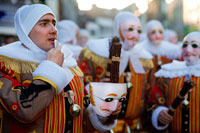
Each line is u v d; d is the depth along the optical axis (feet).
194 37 5.89
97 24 60.34
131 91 6.58
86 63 6.70
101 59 6.48
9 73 3.66
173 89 6.21
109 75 4.85
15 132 3.63
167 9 32.27
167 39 18.66
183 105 5.70
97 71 6.55
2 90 3.39
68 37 11.51
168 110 5.90
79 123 4.24
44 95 3.41
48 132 3.71
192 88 5.66
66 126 3.92
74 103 4.10
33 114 3.35
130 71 6.74
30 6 3.95
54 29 3.93
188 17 29.89
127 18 7.06
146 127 6.92
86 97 4.71
